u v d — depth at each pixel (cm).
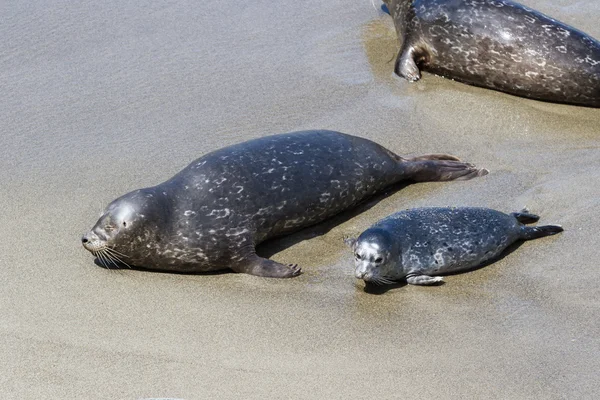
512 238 2606
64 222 2839
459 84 3872
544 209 2827
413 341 2242
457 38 3831
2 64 3972
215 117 3522
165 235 2598
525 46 3700
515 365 2131
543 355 2161
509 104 3675
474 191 2964
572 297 2383
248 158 2792
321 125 3444
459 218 2580
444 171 3058
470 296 2425
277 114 3538
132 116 3544
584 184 2930
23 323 2347
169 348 2234
